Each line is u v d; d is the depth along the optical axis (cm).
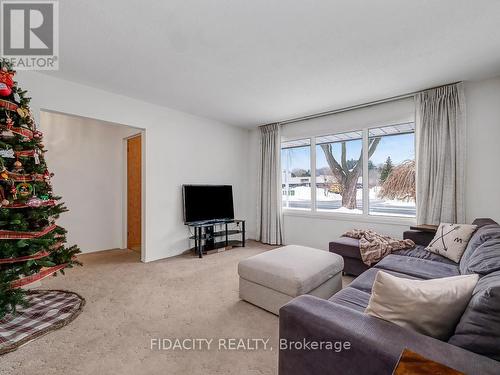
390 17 177
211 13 174
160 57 233
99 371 142
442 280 103
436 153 297
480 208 279
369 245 273
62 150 381
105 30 193
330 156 414
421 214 305
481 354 79
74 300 229
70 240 387
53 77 271
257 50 221
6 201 175
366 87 300
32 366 146
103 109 311
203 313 209
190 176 415
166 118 380
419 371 73
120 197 445
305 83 289
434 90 299
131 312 209
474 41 206
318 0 161
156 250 366
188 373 142
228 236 489
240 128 509
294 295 189
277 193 458
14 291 179
